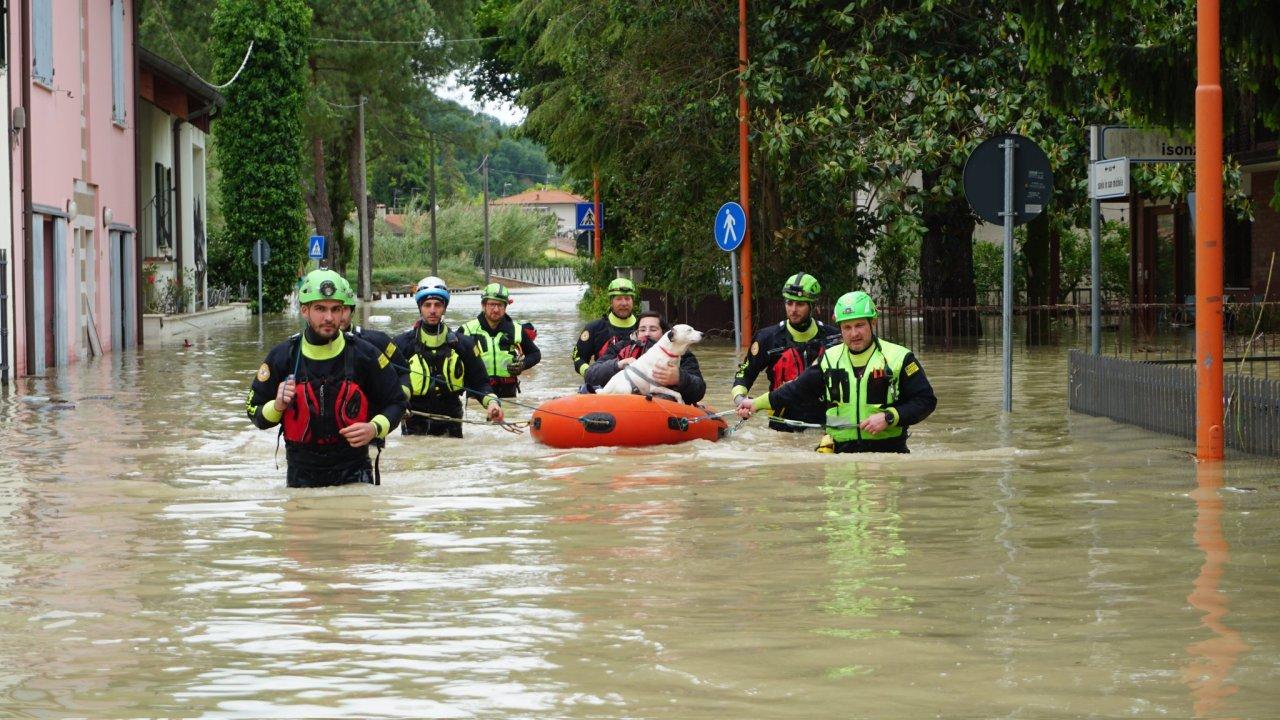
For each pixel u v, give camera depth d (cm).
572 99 2866
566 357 2180
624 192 2917
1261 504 749
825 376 995
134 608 543
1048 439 1066
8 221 1975
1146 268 3039
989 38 2278
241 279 4666
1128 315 2755
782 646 473
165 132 3469
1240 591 543
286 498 823
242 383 1805
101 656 473
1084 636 479
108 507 796
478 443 1098
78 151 2430
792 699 414
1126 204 3284
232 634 502
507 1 5584
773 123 2362
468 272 9750
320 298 830
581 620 514
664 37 2603
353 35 6003
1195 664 443
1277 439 938
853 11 2344
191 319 3475
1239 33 1079
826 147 2283
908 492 813
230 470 962
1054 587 556
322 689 432
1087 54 1205
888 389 977
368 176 9100
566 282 10950
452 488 856
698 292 2731
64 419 1338
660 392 1111
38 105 2173
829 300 2531
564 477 900
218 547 670
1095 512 732
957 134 2245
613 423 1056
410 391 1041
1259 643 466
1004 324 1272
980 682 427
